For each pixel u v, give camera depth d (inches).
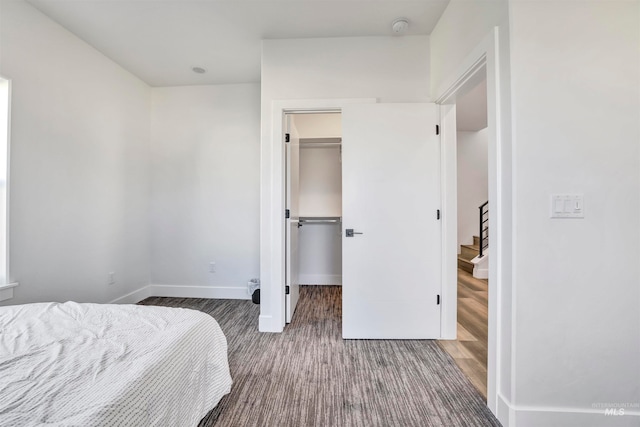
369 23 83.0
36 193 76.4
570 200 49.1
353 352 77.5
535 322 49.7
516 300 49.6
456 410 55.4
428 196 84.8
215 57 101.7
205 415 49.7
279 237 91.2
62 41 83.2
